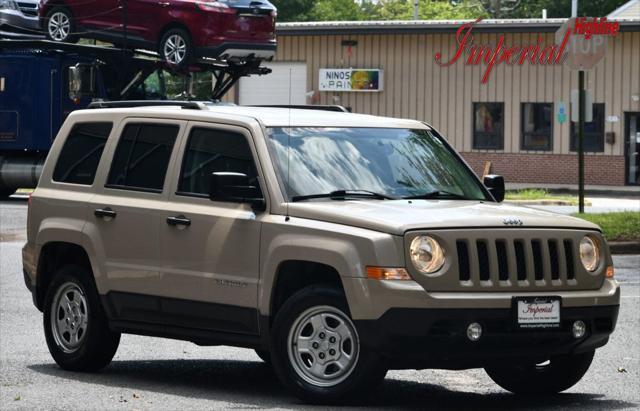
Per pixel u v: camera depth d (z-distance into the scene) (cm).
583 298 1036
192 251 1127
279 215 1070
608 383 1186
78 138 1265
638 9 6222
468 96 5881
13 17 3738
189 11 3478
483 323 997
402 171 1132
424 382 1208
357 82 6006
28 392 1116
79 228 1224
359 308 998
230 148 1133
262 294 1070
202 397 1088
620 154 5656
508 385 1140
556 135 5759
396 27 5888
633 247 2631
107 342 1225
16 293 1903
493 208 1073
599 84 5669
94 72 3544
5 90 3725
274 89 6125
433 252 997
